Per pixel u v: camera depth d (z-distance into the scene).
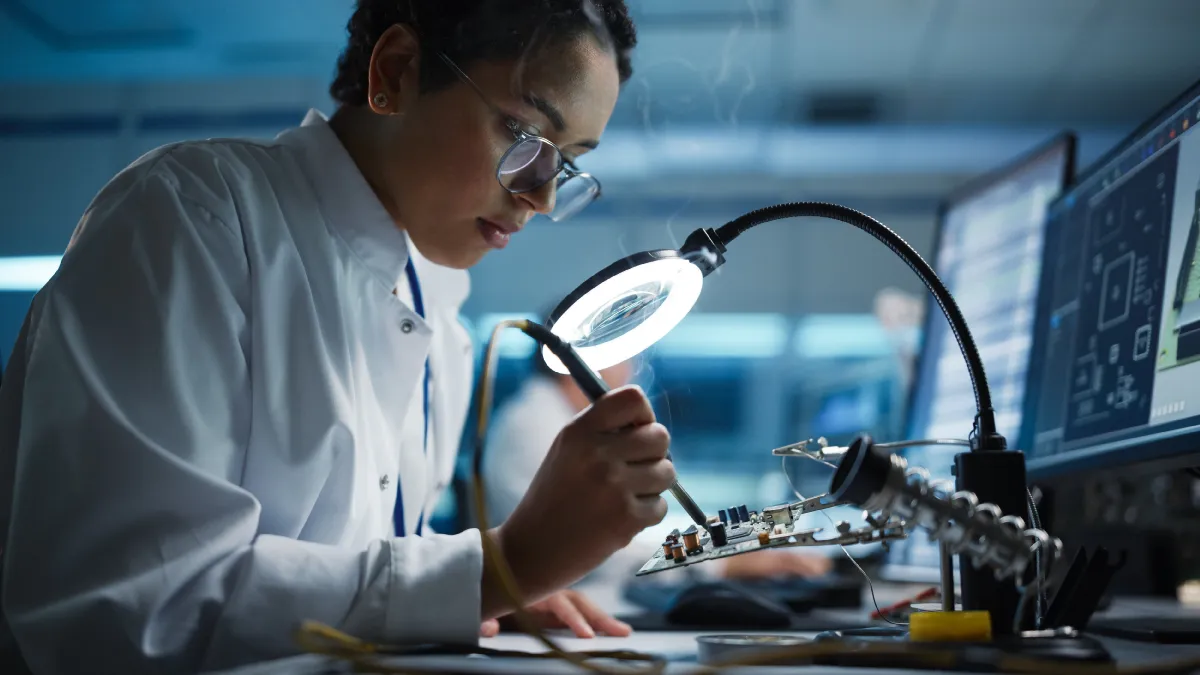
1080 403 1.06
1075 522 1.59
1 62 7.00
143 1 5.94
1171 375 0.86
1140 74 6.77
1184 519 1.56
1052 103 7.39
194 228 0.86
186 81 7.61
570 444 0.74
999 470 0.66
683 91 7.05
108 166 7.73
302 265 0.94
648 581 1.67
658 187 8.56
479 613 0.72
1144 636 0.79
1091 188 1.14
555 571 0.74
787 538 0.70
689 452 8.75
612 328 0.77
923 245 8.53
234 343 0.84
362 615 0.71
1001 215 1.46
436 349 1.33
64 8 6.06
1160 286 0.92
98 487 0.71
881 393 6.86
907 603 0.98
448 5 0.94
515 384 5.04
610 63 0.96
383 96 0.99
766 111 7.41
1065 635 0.62
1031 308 1.30
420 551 0.74
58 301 0.78
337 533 0.89
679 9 5.76
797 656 0.55
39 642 0.69
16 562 0.70
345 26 1.11
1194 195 0.87
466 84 0.93
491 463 2.37
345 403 0.90
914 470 0.59
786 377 8.81
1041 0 5.65
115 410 0.73
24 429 0.74
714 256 0.76
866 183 8.60
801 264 8.71
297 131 1.10
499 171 0.90
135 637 0.69
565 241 8.69
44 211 7.71
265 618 0.70
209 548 0.72
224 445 0.81
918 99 7.31
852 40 6.27
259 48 6.75
